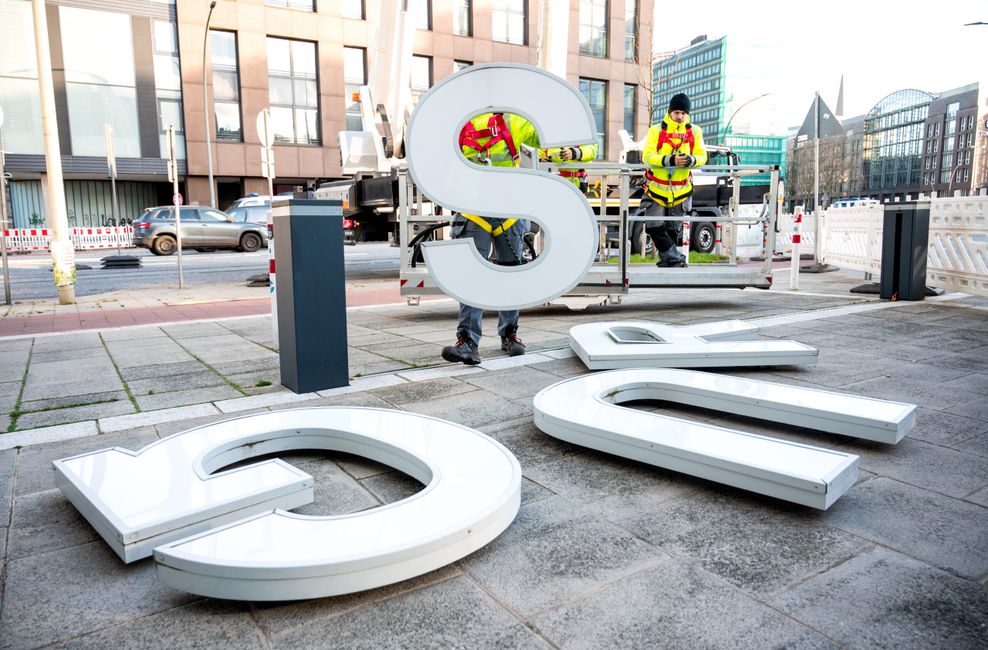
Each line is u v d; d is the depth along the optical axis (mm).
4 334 6273
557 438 3066
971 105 105188
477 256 4008
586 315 7109
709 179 14867
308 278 3891
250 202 21922
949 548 2051
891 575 1898
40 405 3779
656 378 3727
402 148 10781
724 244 15250
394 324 6723
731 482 2416
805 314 6703
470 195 3883
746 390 3418
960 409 3457
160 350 5410
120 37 27359
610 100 35312
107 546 2154
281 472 2391
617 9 34500
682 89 115312
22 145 26984
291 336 3959
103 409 3682
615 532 2193
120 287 11109
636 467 2779
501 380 4188
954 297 7945
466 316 4551
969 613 1710
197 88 28672
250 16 28922
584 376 3748
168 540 2043
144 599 1847
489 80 3775
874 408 3020
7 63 26266
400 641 1628
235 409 3637
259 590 1735
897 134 122062
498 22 33125
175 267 15086
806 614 1715
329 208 3938
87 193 31391
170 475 2373
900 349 4965
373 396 3852
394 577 1816
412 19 10539
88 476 2367
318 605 1792
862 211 10438
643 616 1716
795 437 3102
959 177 108125
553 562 2004
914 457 2807
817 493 2199
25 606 1812
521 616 1726
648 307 7742
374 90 10898
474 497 2145
